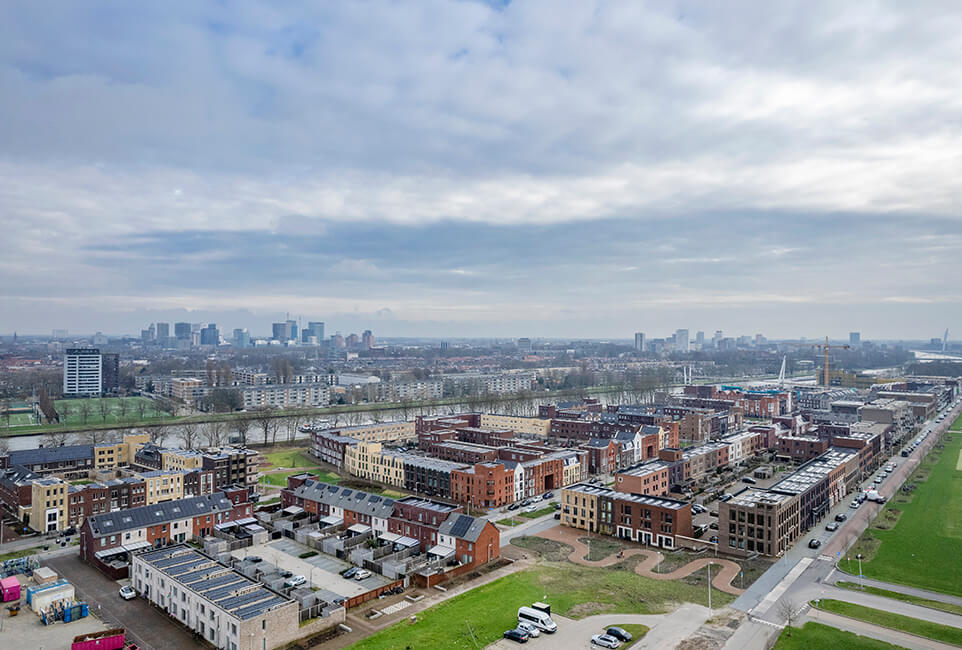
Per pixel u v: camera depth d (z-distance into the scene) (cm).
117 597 13000
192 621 11481
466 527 15038
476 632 11275
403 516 16612
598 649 10681
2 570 14025
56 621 11781
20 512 18412
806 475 19662
